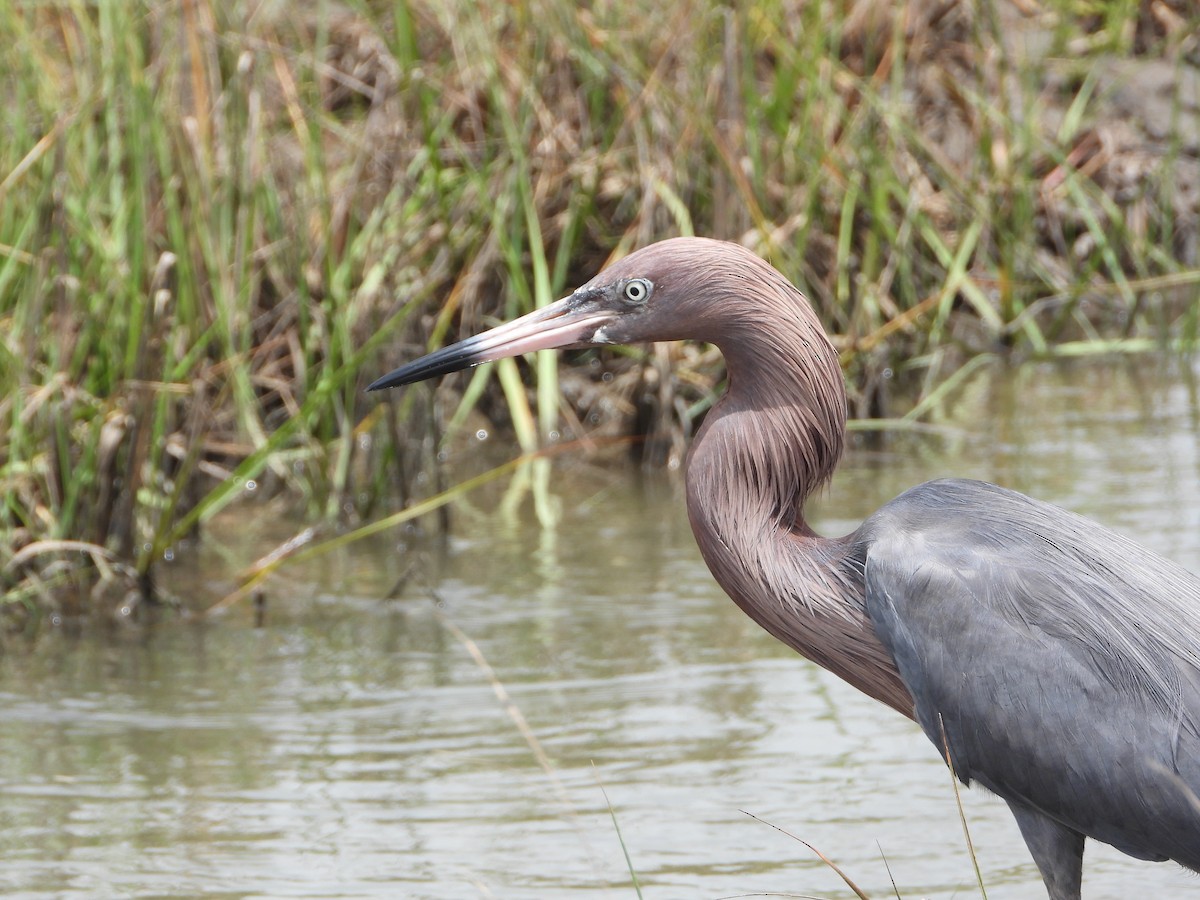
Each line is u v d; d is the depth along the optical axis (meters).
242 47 14.12
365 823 8.23
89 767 8.87
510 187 14.60
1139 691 6.30
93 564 11.45
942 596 6.56
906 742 9.10
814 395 7.19
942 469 13.39
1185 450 13.64
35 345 11.95
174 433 12.78
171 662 10.27
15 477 11.48
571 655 10.25
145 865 7.82
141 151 12.45
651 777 8.69
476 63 15.54
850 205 15.34
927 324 16.09
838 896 7.54
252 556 12.02
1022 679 6.39
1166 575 6.68
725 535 7.19
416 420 13.16
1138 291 17.03
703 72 15.18
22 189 12.99
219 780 8.70
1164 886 7.74
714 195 14.69
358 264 14.08
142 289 12.27
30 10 15.00
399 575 11.68
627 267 7.34
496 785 8.64
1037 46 19.41
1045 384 15.88
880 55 17.97
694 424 14.50
